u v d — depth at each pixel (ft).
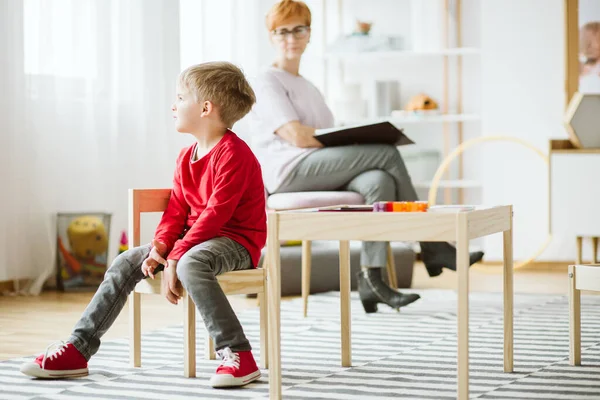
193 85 7.64
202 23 16.35
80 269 14.23
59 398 6.63
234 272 7.45
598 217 15.17
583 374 7.29
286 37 12.14
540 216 17.54
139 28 15.26
